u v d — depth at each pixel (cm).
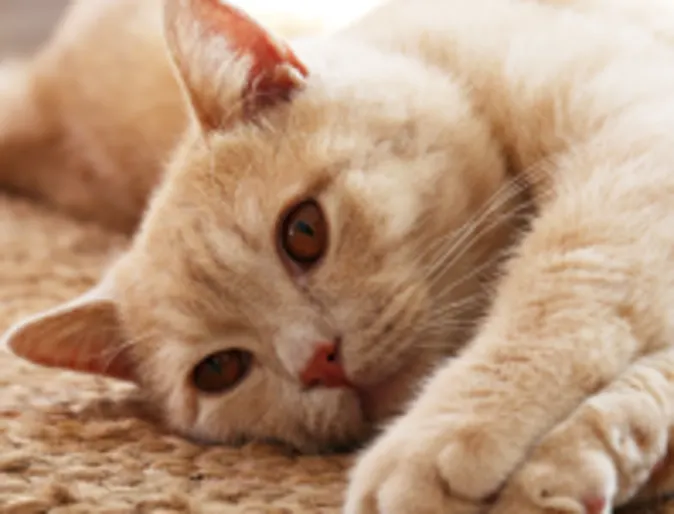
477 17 63
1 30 133
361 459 51
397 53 62
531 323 51
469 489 48
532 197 59
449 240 57
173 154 68
